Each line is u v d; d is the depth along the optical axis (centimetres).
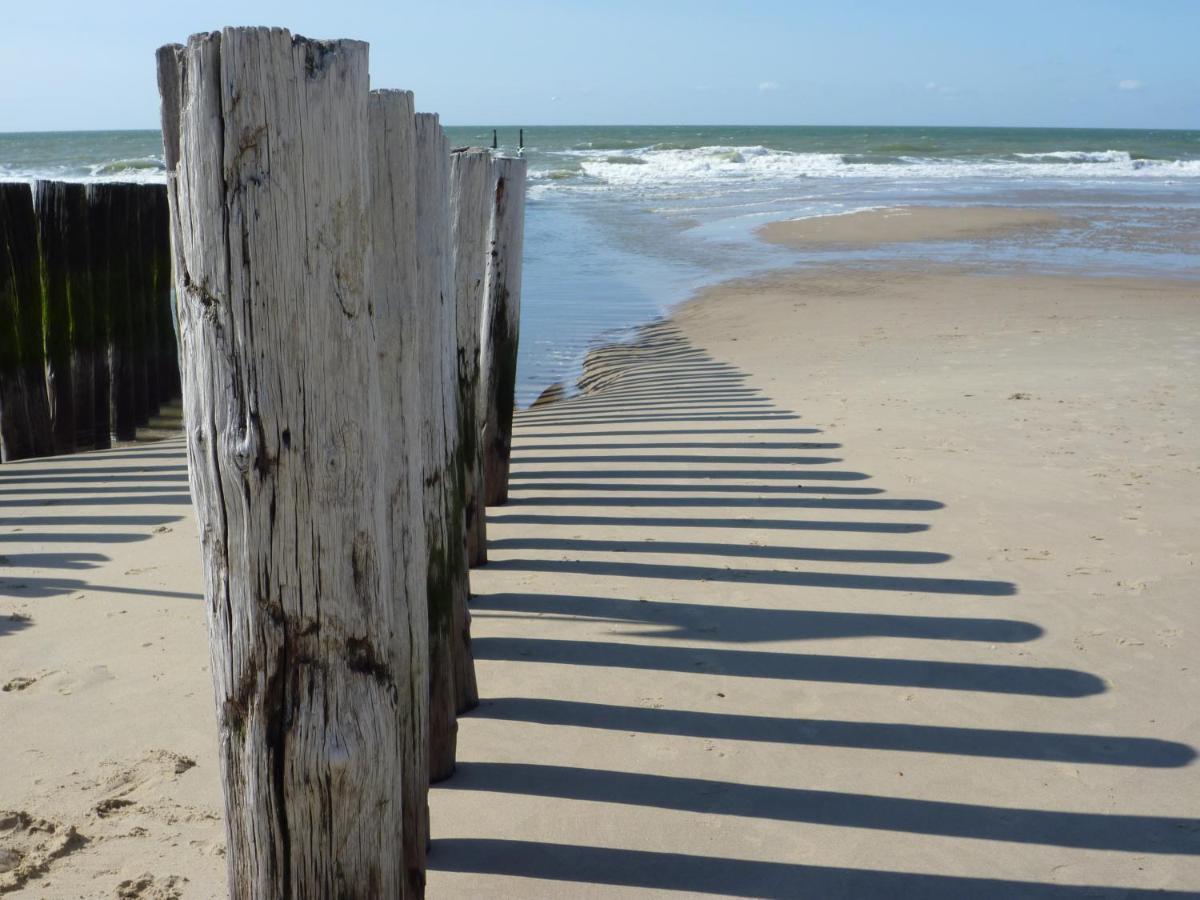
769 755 326
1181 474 605
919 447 678
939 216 2473
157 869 270
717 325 1238
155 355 872
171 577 484
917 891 263
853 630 414
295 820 191
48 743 336
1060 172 4509
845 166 4741
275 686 187
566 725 343
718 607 437
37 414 757
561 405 880
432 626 300
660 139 8006
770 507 566
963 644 401
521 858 275
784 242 2058
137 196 831
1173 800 300
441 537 299
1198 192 3281
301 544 183
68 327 773
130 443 836
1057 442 680
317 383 180
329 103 175
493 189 531
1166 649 394
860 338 1124
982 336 1109
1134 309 1255
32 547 529
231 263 173
